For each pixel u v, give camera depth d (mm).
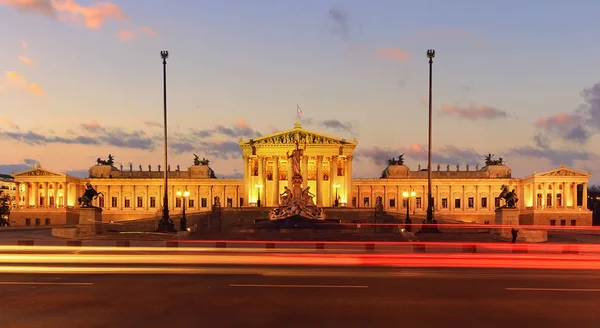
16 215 160375
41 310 21906
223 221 126000
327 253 44625
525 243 65062
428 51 74938
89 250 47562
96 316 20859
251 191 161250
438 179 172250
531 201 166500
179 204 175250
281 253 44344
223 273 31828
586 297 25172
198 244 56438
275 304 23078
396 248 51281
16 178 162375
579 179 158125
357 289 26641
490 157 187875
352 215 128375
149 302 23438
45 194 163500
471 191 172750
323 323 19859
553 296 25359
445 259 40500
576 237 85250
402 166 181750
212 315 21031
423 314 21484
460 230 91500
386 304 23266
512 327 19656
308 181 165875
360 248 50969
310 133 160125
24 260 38656
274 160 159750
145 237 71000
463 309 22469
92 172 182625
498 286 27953
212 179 174750
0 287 27031
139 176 183875
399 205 173625
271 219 93938
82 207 77000
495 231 80562
